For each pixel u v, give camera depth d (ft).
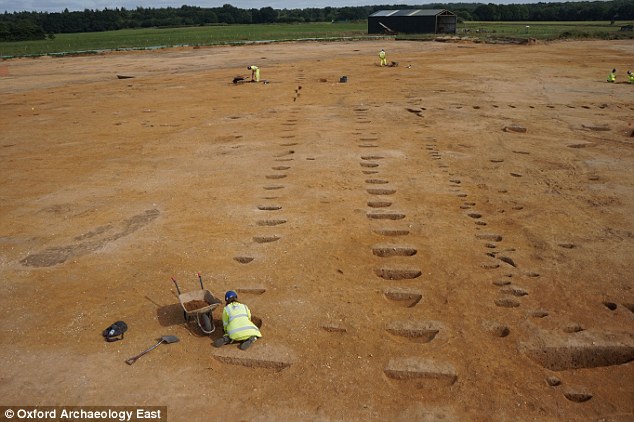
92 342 24.81
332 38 228.22
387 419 20.02
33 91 105.91
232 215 39.83
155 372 22.71
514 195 43.78
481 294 28.43
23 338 25.23
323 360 23.44
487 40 206.80
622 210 40.16
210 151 58.23
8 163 55.72
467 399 21.03
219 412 20.39
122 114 80.18
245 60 156.56
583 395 21.25
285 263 32.19
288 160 53.98
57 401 21.02
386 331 25.58
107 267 32.07
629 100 85.97
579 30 270.87
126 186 47.24
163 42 228.84
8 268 32.24
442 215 39.50
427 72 121.70
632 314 26.50
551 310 26.91
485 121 71.46
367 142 60.90
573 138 62.49
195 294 25.95
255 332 24.43
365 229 37.04
